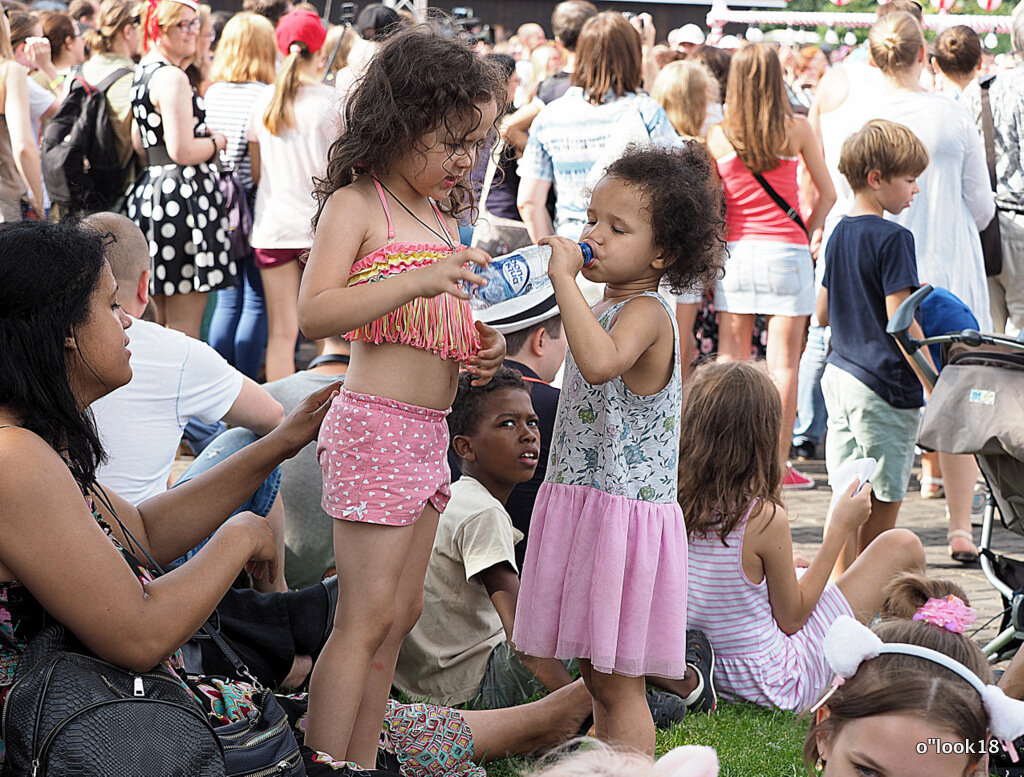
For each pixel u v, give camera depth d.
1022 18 6.49
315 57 6.65
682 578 2.87
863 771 2.26
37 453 2.09
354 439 2.61
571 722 3.19
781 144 5.97
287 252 6.76
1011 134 6.48
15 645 2.14
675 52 8.89
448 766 3.07
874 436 4.76
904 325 3.99
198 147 6.33
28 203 6.71
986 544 4.18
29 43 7.58
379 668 2.78
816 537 5.68
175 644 2.20
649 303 2.79
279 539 3.71
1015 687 3.29
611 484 2.79
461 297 2.45
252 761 2.24
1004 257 6.64
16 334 2.13
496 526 3.60
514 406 3.75
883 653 2.33
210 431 4.34
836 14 12.31
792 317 6.27
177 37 6.30
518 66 10.62
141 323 3.52
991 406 3.76
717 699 3.77
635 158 2.80
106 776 1.97
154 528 2.65
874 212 4.98
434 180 2.63
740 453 3.68
